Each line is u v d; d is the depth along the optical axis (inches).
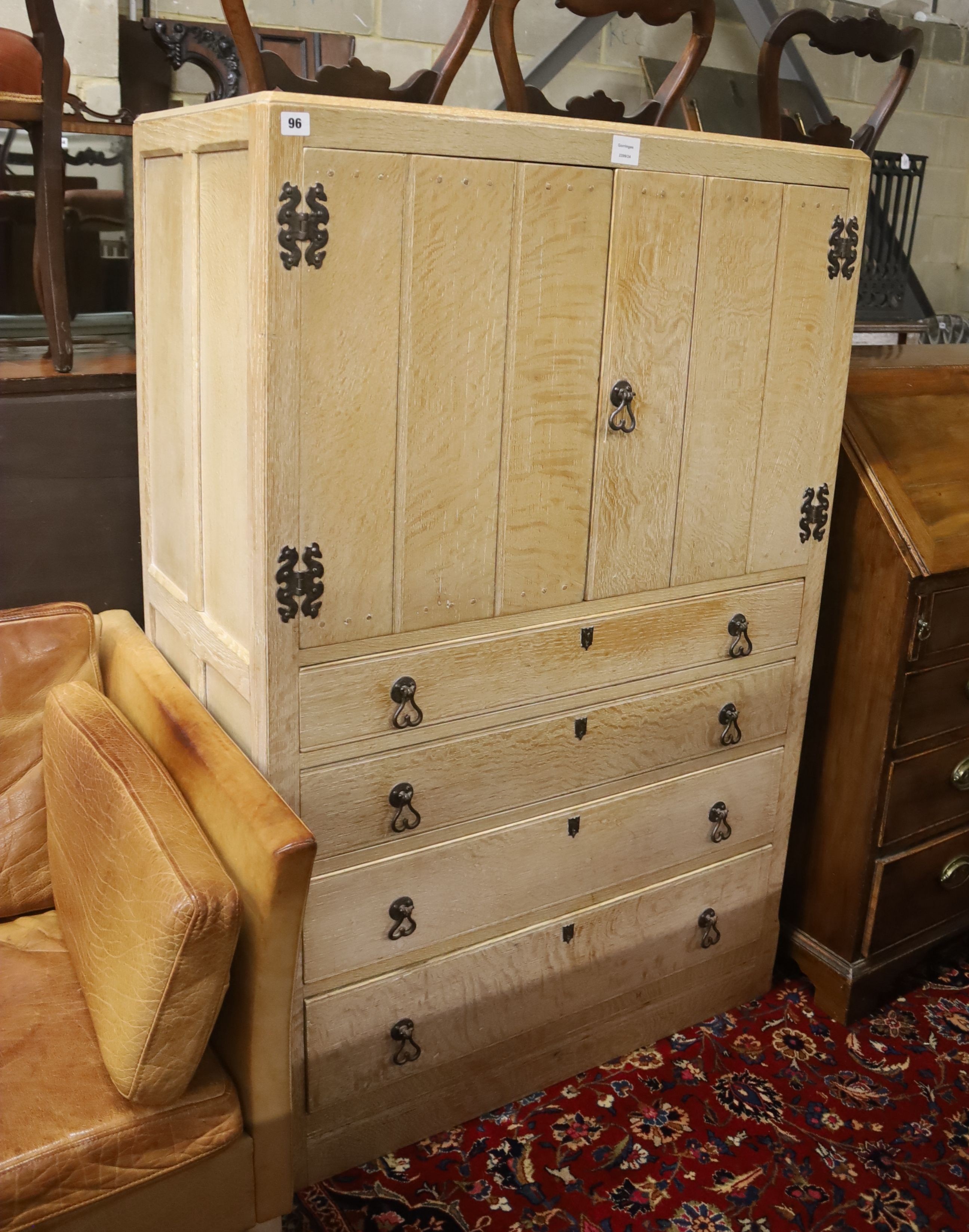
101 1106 55.4
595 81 127.3
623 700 77.7
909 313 151.1
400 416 62.1
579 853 79.4
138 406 77.5
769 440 78.2
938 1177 76.8
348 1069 73.4
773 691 85.9
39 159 90.2
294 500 60.1
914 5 148.4
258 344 56.9
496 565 68.9
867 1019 93.2
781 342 76.1
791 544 82.4
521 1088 83.0
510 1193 74.4
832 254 76.3
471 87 117.6
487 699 71.3
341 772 67.1
